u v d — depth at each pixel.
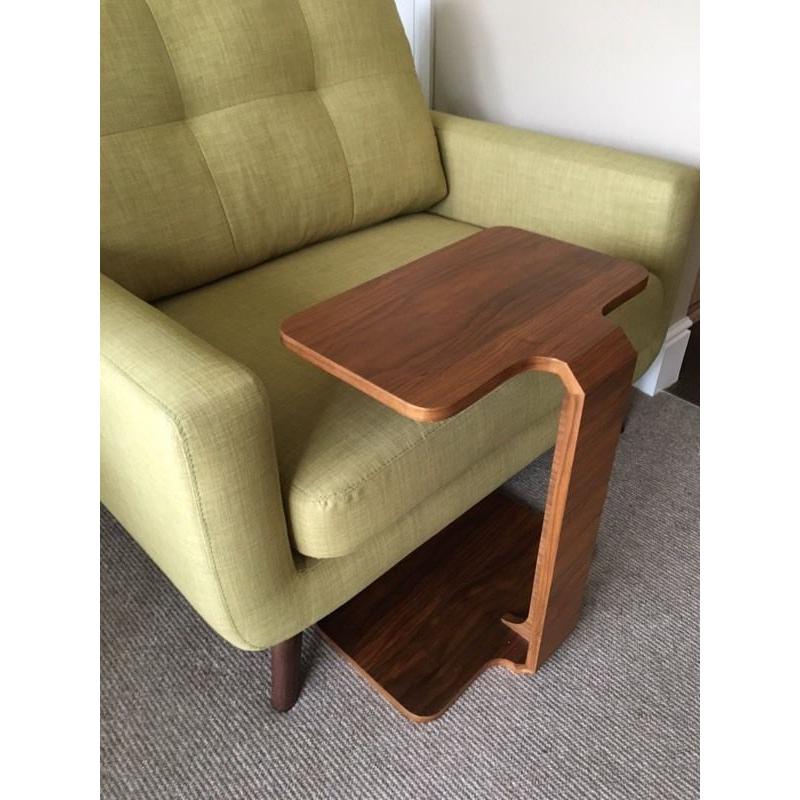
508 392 1.14
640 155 1.46
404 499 1.03
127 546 1.43
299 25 1.41
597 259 1.06
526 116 1.84
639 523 1.49
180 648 1.25
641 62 1.58
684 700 1.17
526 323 0.91
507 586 1.31
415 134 1.57
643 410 1.82
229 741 1.12
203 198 1.29
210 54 1.29
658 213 1.38
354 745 1.11
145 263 1.24
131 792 1.06
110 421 0.89
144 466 0.87
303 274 1.40
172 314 1.28
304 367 1.14
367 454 0.98
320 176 1.43
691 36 1.49
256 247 1.38
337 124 1.47
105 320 0.90
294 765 1.09
